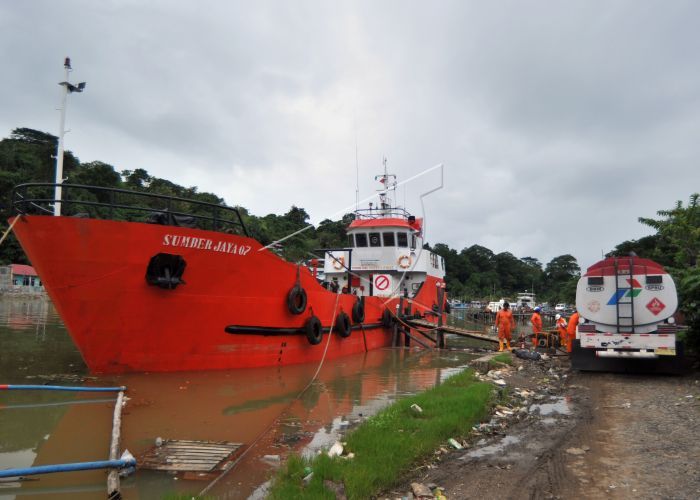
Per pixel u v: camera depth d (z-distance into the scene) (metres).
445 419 5.90
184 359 9.79
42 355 11.45
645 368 10.34
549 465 4.74
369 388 9.33
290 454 5.13
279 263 11.17
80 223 8.41
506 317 15.72
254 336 10.84
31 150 72.56
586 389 8.85
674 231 14.23
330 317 13.63
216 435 5.91
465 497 3.99
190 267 9.41
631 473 4.47
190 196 77.69
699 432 5.73
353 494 3.85
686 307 11.36
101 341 8.95
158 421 6.44
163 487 4.30
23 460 4.94
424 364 13.33
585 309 10.65
